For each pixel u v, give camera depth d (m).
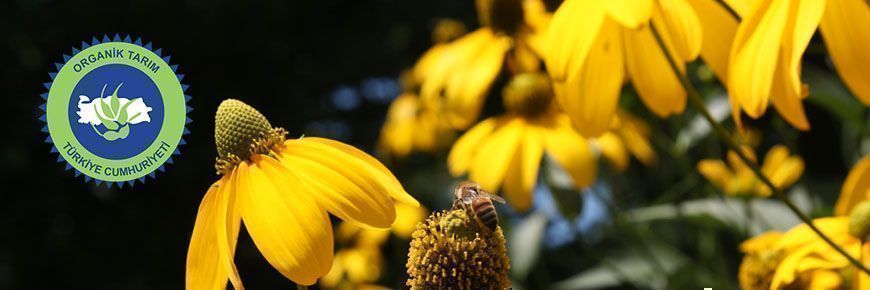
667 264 0.72
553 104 0.77
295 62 2.20
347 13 2.20
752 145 0.78
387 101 2.17
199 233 0.47
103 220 2.08
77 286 2.08
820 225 0.54
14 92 2.05
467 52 0.79
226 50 2.12
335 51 2.19
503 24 0.78
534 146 0.74
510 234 0.82
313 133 2.16
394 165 1.14
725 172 0.70
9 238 2.05
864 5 0.45
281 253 0.44
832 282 0.54
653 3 0.48
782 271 0.52
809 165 1.49
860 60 0.44
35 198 2.05
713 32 0.51
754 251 0.57
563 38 0.50
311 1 2.16
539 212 0.79
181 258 2.09
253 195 0.46
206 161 2.08
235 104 0.48
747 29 0.46
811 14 0.45
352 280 0.99
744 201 0.67
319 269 0.44
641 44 0.52
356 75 2.19
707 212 0.69
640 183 1.07
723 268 0.70
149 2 2.06
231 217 0.46
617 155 0.75
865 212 0.53
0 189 2.04
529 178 0.74
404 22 2.15
